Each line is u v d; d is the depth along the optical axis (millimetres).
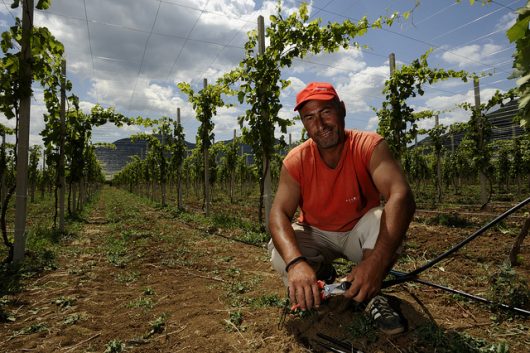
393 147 10133
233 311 2992
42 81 6473
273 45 7477
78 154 11867
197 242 6844
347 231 2545
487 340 2287
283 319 2709
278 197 2457
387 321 2248
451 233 7070
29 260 5113
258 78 7625
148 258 5480
